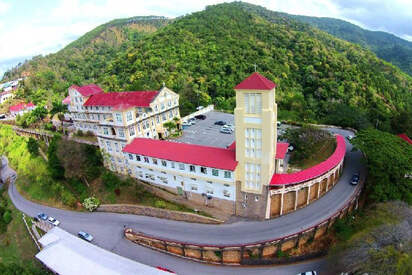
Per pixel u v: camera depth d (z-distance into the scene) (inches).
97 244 1875.0
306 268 1596.9
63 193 2503.7
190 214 1937.7
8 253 2148.1
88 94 3218.5
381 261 1267.2
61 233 1920.5
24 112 4608.8
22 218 2454.5
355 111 3651.6
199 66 5147.6
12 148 3683.6
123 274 1503.4
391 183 1855.3
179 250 1739.7
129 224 2020.2
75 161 2409.0
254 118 1600.6
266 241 1611.7
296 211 1867.6
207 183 1935.3
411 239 1330.0
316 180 1868.8
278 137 2650.1
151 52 5674.2
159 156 2036.2
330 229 1771.7
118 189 2314.2
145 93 2898.6
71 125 3688.5
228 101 4510.3
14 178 3284.9
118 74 5880.9
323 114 4173.2
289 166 2154.3
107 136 2443.4
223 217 1907.0
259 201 1800.0
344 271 1393.9
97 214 2236.7
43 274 1647.4
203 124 3363.7
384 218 1520.7
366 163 2114.9
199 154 1936.5
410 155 1972.2
